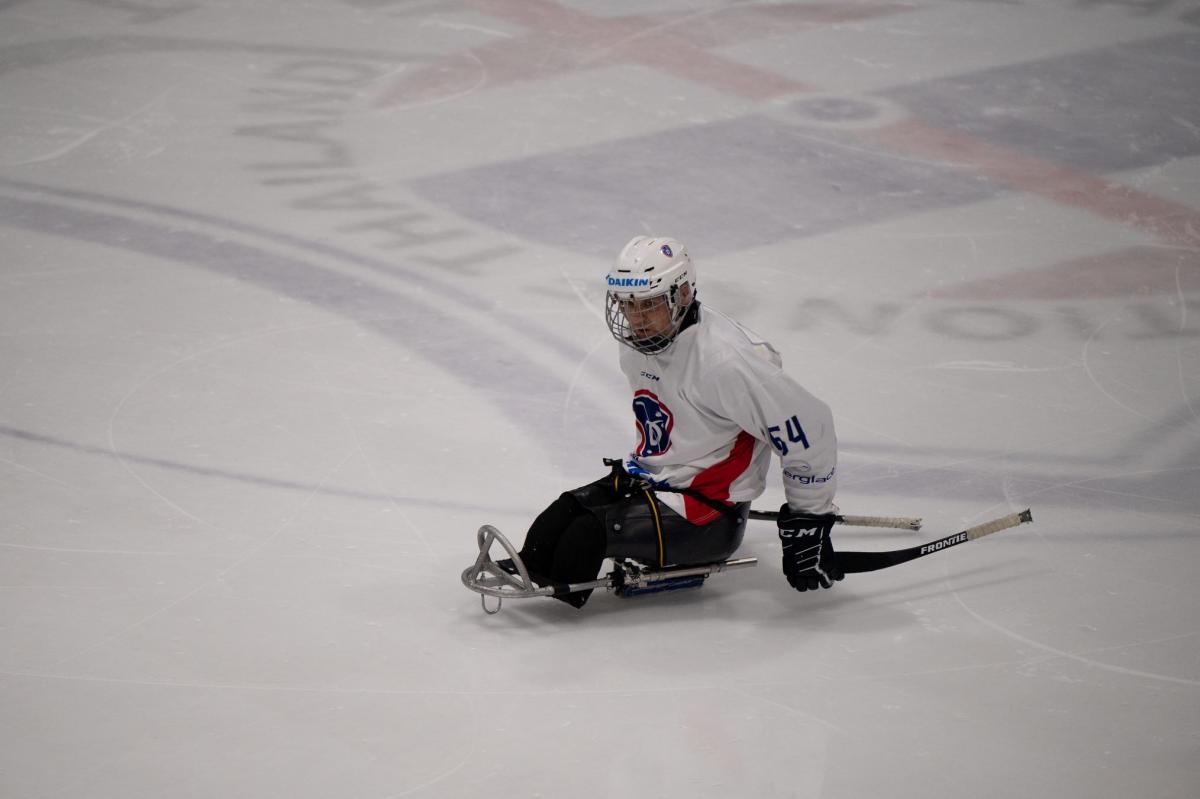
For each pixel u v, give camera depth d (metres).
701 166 34.03
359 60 41.72
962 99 38.56
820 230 30.45
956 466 20.97
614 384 23.72
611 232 30.38
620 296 15.45
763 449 16.98
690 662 15.99
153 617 16.75
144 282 27.61
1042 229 30.53
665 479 16.61
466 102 38.34
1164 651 16.28
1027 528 19.16
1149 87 39.50
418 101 38.44
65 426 21.80
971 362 24.48
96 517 19.12
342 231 30.33
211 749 14.29
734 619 16.95
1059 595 17.50
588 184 32.97
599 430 22.09
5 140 35.25
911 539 18.97
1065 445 21.58
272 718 14.83
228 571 17.86
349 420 22.20
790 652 16.23
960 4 47.06
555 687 15.46
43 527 18.80
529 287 27.62
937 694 15.43
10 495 19.62
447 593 17.45
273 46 42.84
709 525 16.67
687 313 15.77
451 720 14.83
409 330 25.67
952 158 34.56
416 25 44.88
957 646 16.38
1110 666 15.99
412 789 13.71
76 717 14.77
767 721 14.90
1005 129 36.47
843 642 16.47
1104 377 23.91
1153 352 24.91
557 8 46.56
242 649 16.11
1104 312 26.53
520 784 13.82
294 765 14.05
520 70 40.84
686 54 42.22
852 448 21.50
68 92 38.69
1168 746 14.54
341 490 20.08
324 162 34.31
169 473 20.42
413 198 32.19
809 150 35.06
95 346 24.75
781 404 15.66
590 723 14.81
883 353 24.84
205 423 22.02
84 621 16.61
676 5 46.84
